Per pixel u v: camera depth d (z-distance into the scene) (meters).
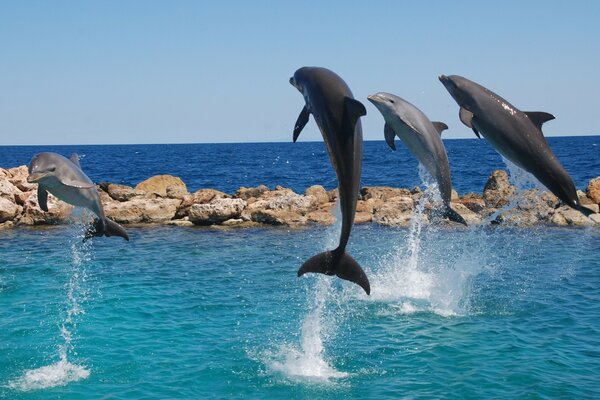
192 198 27.47
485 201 27.03
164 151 165.62
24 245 20.77
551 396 8.46
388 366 9.77
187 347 10.61
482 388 8.78
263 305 13.30
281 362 9.95
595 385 8.80
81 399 8.62
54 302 13.40
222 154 129.25
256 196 29.59
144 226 25.44
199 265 17.45
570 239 21.31
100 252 19.50
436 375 9.32
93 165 83.38
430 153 9.18
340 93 6.36
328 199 29.39
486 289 14.63
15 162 91.12
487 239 21.45
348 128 6.31
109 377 9.34
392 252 19.14
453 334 11.27
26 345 10.68
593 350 10.23
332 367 9.75
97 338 11.05
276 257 18.66
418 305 13.34
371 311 12.90
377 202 28.28
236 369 9.65
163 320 12.13
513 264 17.41
